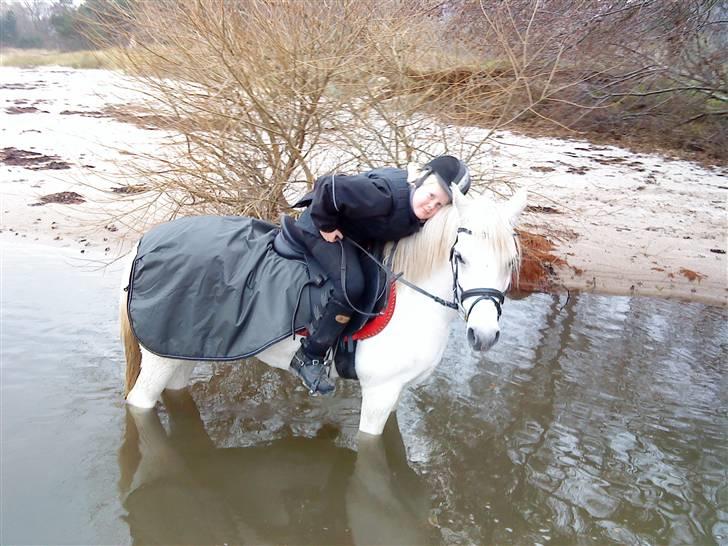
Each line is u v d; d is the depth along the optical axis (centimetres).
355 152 591
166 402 365
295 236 295
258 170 507
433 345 292
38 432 324
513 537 284
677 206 824
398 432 353
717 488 320
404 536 284
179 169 492
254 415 362
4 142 899
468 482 319
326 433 351
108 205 669
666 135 1196
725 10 1077
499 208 266
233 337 291
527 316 520
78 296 477
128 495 293
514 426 364
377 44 483
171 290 293
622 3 1016
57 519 271
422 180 269
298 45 461
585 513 300
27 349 399
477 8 613
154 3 482
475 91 552
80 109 1239
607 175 952
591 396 399
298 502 302
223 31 438
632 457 341
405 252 284
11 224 605
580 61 970
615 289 584
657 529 291
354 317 289
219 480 312
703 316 540
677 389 415
